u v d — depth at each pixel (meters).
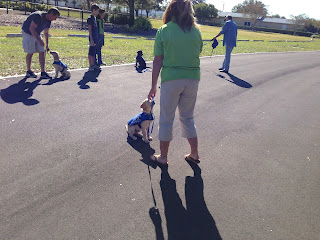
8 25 18.12
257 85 8.70
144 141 4.29
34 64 8.22
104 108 5.42
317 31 77.25
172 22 3.15
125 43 15.88
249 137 4.79
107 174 3.36
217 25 73.12
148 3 41.62
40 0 42.03
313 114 6.29
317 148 4.55
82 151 3.82
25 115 4.75
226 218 2.78
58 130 4.35
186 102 3.40
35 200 2.82
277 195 3.21
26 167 3.35
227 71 10.20
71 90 6.26
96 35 8.02
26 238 2.37
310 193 3.29
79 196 2.93
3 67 7.49
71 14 36.66
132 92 6.58
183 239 2.49
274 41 32.25
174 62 3.15
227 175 3.56
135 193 3.06
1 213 2.62
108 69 8.66
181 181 3.36
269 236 2.57
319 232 2.65
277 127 5.35
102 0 38.06
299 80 10.09
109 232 2.49
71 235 2.43
